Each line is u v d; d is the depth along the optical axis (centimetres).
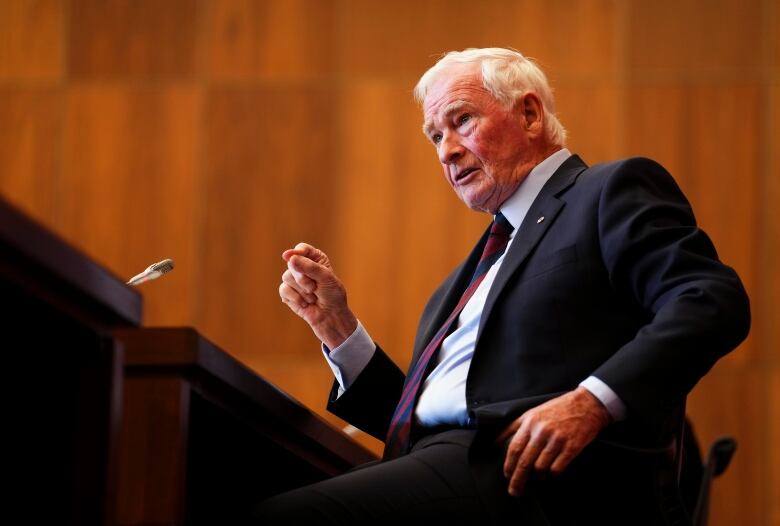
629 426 639
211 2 1970
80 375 520
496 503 616
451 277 876
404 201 1906
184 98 1950
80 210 1925
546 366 667
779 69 1873
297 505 616
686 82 1886
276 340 1883
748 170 1853
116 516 541
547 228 719
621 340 671
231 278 1902
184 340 580
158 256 1909
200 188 1925
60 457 522
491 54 827
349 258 1898
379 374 834
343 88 1941
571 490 629
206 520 775
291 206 1916
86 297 486
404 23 1945
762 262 1827
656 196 705
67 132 1948
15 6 1983
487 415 636
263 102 1944
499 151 793
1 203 435
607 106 1889
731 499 1778
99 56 1969
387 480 624
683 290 631
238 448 719
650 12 1906
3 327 505
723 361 1816
